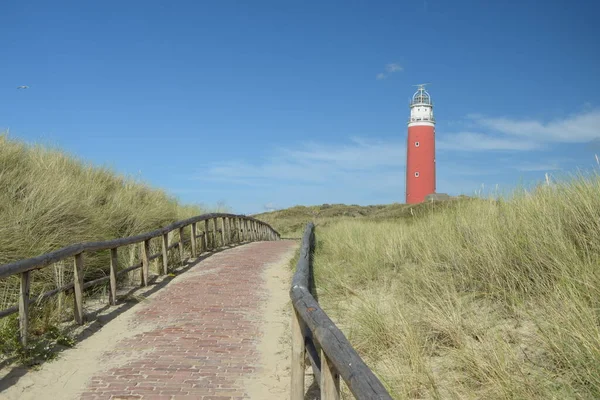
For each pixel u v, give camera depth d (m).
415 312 5.95
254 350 6.37
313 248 12.84
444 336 5.26
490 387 4.01
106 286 9.08
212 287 10.02
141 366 5.75
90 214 9.98
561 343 4.12
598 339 3.87
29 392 5.01
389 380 4.51
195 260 13.38
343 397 4.39
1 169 10.07
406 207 31.42
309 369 5.59
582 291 4.82
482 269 6.34
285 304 8.84
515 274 5.82
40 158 11.99
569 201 6.31
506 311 5.33
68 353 6.12
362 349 5.49
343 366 3.00
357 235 12.87
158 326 7.32
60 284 7.58
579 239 5.81
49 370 5.55
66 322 7.19
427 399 4.20
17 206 8.86
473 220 8.16
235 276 11.27
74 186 11.26
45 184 9.87
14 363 5.61
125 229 11.78
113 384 5.23
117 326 7.34
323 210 52.81
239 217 20.14
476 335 4.94
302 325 4.66
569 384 3.74
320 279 9.18
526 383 3.86
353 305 7.08
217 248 16.47
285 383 5.37
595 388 3.65
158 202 15.27
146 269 9.87
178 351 6.27
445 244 7.83
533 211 6.90
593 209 5.93
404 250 9.12
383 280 8.07
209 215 15.49
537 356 4.35
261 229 26.00
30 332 6.32
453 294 6.04
